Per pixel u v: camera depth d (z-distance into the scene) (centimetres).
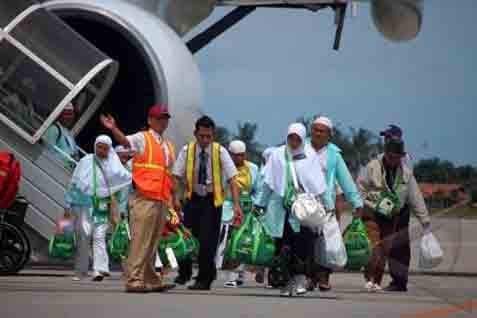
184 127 3431
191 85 3456
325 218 2388
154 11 3831
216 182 2562
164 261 2633
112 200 2898
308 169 2414
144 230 2466
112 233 2927
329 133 2556
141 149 2464
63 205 3147
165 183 2477
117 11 3462
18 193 3153
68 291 2462
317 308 2219
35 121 3169
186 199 2580
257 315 2061
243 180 3039
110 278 2980
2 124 3181
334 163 2561
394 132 2758
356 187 2680
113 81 3384
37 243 3159
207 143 2548
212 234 2577
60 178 3159
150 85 3547
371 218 2786
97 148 2881
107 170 2884
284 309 2181
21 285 2617
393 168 2756
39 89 3197
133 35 3434
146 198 2458
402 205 2761
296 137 2408
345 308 2234
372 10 3928
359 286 2975
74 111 3406
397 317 2083
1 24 3250
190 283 2844
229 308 2173
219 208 2577
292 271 2472
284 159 2416
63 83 3197
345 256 2458
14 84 3200
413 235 2484
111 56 3578
